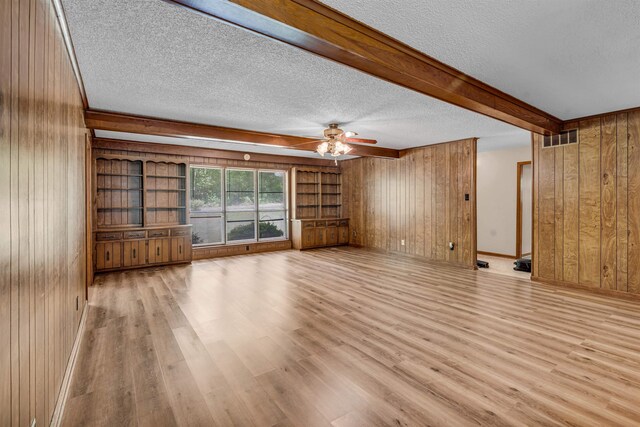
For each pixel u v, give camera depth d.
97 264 5.38
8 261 1.07
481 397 2.04
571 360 2.50
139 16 2.04
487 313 3.53
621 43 2.39
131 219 6.02
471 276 5.27
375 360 2.50
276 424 1.80
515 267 5.79
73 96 2.72
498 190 7.29
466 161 5.89
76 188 2.85
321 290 4.41
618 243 4.11
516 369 2.37
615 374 2.30
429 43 2.39
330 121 4.59
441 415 1.87
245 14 1.67
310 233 8.12
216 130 4.93
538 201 4.87
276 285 4.67
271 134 5.46
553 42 2.38
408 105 3.84
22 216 1.23
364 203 8.20
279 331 3.05
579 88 3.29
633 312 3.56
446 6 1.95
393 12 2.01
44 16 1.65
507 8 1.97
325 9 1.95
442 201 6.32
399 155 7.18
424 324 3.22
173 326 3.15
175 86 3.24
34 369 1.38
